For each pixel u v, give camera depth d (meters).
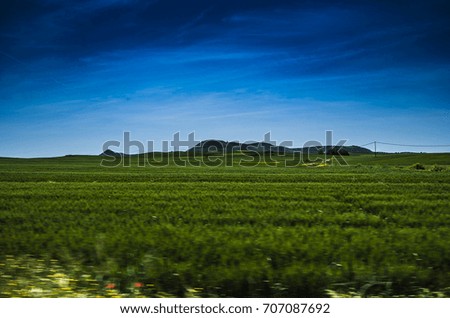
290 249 12.42
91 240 14.28
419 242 13.73
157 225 17.25
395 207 24.52
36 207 24.38
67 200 28.19
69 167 107.19
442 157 147.00
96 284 10.57
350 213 21.28
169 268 11.10
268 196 30.19
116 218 20.03
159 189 37.75
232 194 31.78
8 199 28.77
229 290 10.43
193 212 21.89
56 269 11.79
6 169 93.62
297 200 28.16
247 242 13.43
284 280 10.42
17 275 11.29
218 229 16.55
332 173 69.31
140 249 13.18
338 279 10.52
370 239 14.06
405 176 57.38
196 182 48.44
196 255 12.22
